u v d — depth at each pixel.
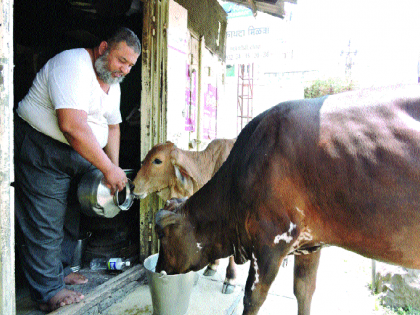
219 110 6.00
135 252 3.53
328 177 1.54
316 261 2.02
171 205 2.24
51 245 2.41
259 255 1.71
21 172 2.39
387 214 1.43
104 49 2.42
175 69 3.54
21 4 3.68
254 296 1.74
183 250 2.05
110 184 2.35
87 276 3.03
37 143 2.36
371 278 3.38
